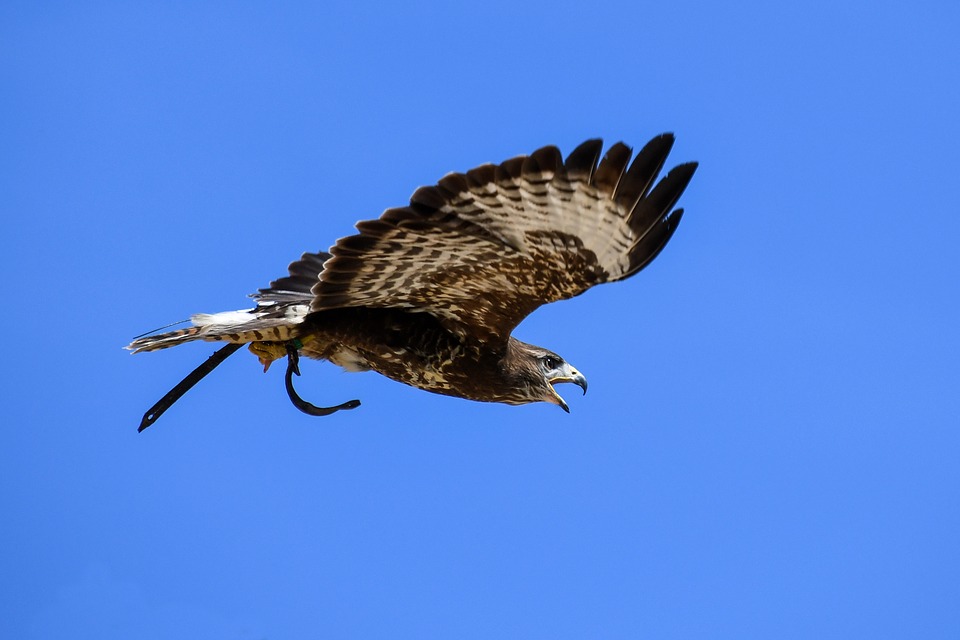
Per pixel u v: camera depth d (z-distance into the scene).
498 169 11.10
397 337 13.59
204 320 14.06
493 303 12.95
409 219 11.48
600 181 11.21
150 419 14.04
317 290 12.63
